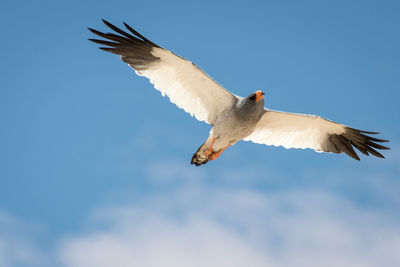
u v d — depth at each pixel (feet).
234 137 46.75
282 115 47.93
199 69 43.60
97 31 44.83
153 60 44.83
